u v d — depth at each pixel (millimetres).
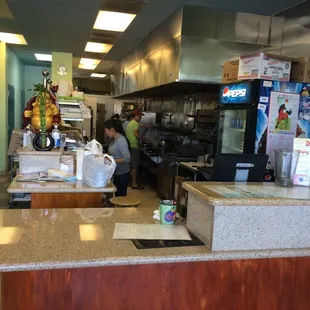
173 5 4430
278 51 4547
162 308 1557
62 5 4559
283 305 1700
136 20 5176
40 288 1447
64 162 3158
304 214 1662
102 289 1495
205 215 1632
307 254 1652
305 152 1979
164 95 8094
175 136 6750
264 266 1645
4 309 1433
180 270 1552
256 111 3244
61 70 8016
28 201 3338
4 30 6059
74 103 4250
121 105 11516
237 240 1590
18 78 9281
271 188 1877
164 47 5105
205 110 5465
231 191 1732
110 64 9594
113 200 3053
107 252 1482
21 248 1481
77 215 2016
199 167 4535
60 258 1398
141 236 1684
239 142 4012
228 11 4539
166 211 1889
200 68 4566
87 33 6047
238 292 1630
